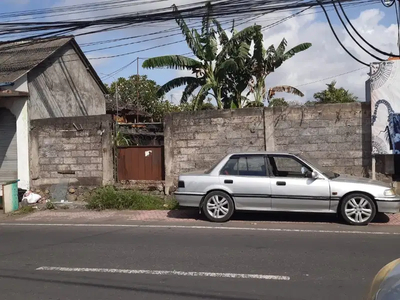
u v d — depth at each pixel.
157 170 13.65
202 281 5.54
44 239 8.34
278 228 8.81
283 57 16.30
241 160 9.70
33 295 5.18
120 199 12.02
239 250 7.03
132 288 5.34
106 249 7.31
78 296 5.11
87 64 18.84
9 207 12.35
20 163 14.62
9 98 14.80
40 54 16.14
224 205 9.58
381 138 11.43
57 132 14.30
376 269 5.92
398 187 11.58
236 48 15.57
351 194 9.01
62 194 14.06
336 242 7.51
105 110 20.94
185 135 13.19
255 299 4.89
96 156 13.94
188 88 16.23
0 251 7.44
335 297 4.90
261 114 12.63
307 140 12.34
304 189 9.16
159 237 8.18
